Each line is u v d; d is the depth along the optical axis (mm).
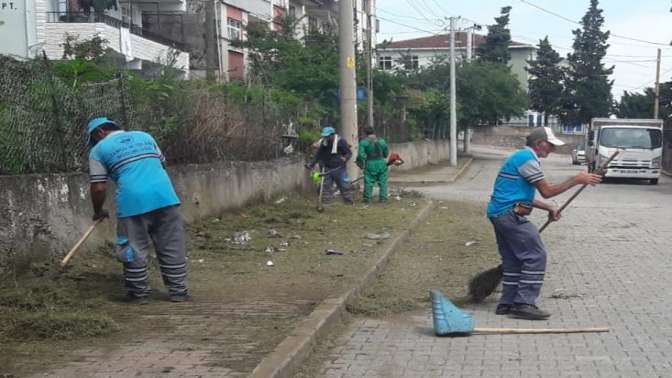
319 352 6223
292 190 17859
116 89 10367
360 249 10758
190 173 12062
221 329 6453
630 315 7410
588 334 6723
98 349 5836
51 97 8852
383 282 9156
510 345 6414
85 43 17312
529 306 7297
